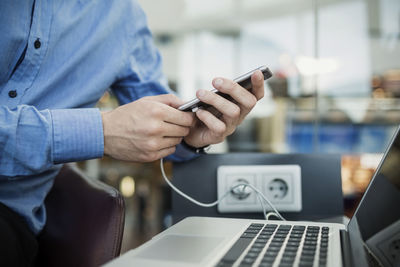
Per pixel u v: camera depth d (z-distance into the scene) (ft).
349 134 9.37
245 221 1.82
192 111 1.87
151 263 1.15
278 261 1.18
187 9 12.37
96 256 1.88
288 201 2.37
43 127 1.73
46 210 2.30
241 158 2.45
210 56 12.25
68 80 2.23
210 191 2.45
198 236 1.51
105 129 1.79
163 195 9.67
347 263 1.20
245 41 11.78
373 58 9.72
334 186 2.41
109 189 2.02
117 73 2.43
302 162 2.43
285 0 11.08
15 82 2.06
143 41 2.65
